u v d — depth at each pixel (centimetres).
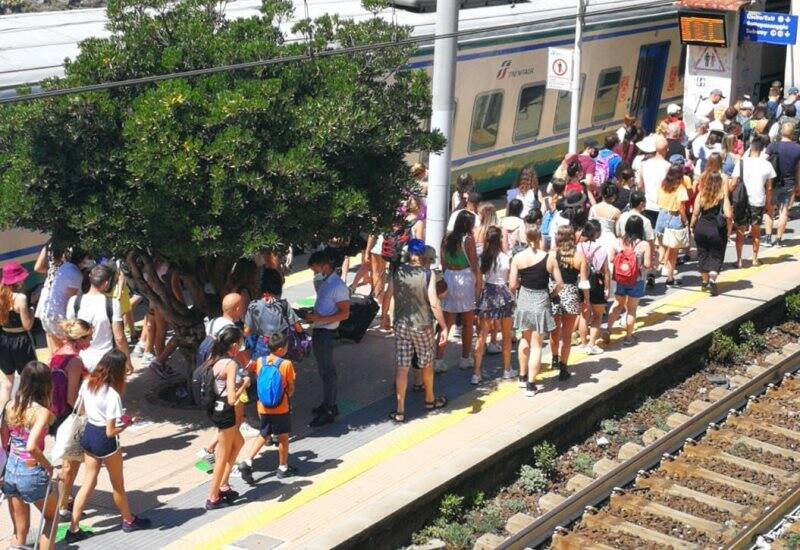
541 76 2417
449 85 1570
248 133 1223
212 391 1166
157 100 1212
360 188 1367
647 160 1908
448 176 1599
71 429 1124
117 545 1117
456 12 1549
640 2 2677
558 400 1456
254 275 1370
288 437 1284
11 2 3103
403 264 1386
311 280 1911
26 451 1065
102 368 1105
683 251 2047
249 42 1322
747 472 1414
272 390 1213
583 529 1266
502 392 1484
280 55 1323
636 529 1263
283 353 1230
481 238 1570
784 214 2138
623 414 1542
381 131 1343
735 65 2448
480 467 1291
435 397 1440
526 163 2455
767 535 1280
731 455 1453
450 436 1360
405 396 1444
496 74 2283
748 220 1972
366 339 1658
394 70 1418
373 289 1734
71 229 1269
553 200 1702
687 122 2509
